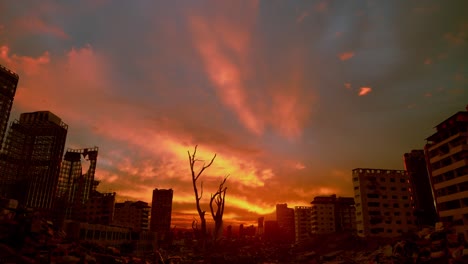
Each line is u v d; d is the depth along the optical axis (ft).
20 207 102.94
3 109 415.03
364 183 362.53
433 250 182.91
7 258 73.72
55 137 529.45
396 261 192.13
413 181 400.26
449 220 231.09
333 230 511.81
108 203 480.23
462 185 228.63
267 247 514.27
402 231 345.31
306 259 324.60
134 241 265.34
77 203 515.50
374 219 348.59
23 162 508.53
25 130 529.45
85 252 107.14
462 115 235.81
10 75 426.10
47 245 90.99
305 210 613.52
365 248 301.84
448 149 248.11
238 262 270.05
